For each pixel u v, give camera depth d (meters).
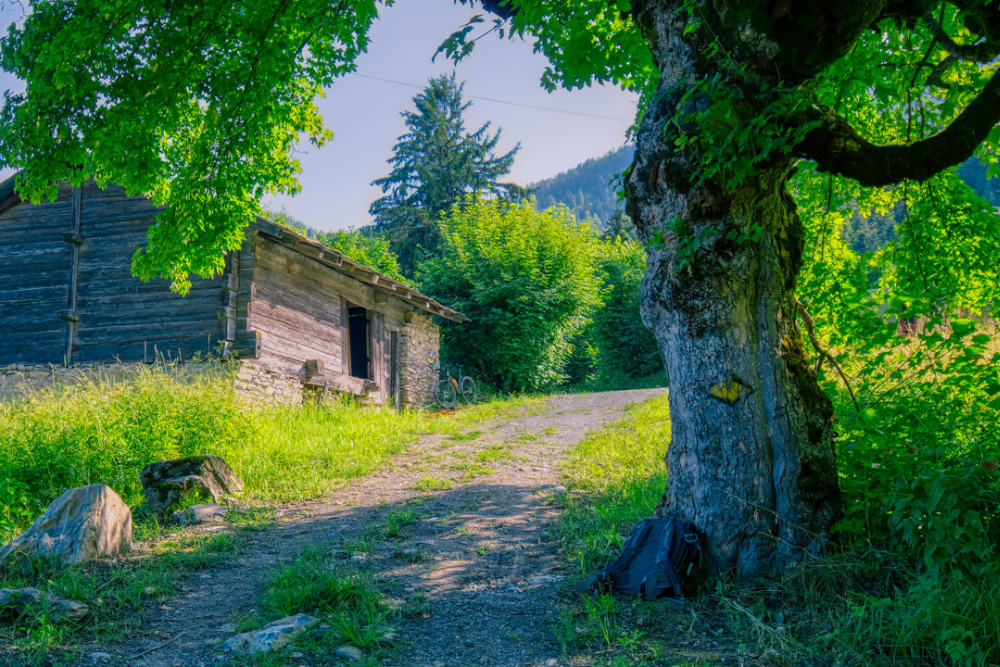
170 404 9.23
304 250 13.36
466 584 4.72
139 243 13.12
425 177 40.56
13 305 13.43
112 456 7.99
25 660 3.38
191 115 7.57
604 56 6.53
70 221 13.52
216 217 7.66
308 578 4.57
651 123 4.54
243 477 8.38
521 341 24.03
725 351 4.37
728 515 4.28
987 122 4.22
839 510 4.24
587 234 26.80
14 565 4.71
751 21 3.95
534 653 3.57
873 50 5.27
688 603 4.03
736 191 4.29
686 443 4.51
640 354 33.34
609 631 3.75
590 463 9.29
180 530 6.32
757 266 4.42
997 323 5.50
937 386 4.48
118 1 5.68
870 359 4.65
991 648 3.00
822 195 6.05
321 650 3.57
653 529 4.45
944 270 5.61
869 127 6.13
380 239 35.75
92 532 5.11
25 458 7.51
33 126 5.94
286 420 11.58
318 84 7.50
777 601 3.93
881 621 3.36
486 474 8.91
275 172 7.81
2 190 13.46
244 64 6.62
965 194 5.34
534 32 6.33
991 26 4.25
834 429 4.52
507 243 24.98
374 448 10.42
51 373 12.83
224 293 12.56
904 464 4.13
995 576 3.32
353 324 21.05
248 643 3.63
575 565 4.91
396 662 3.50
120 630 3.89
